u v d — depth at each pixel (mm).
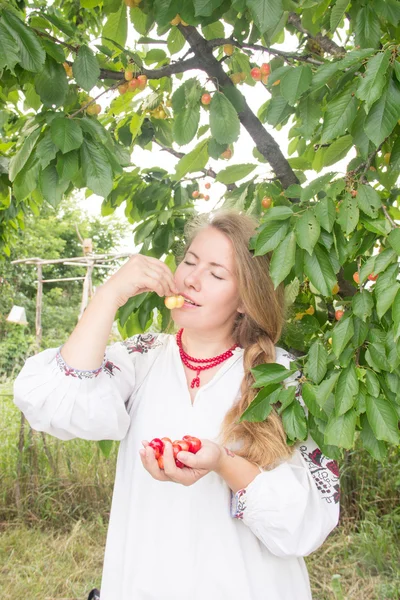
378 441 1455
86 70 1668
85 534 4121
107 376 1428
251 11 1606
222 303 1490
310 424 1448
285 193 1503
